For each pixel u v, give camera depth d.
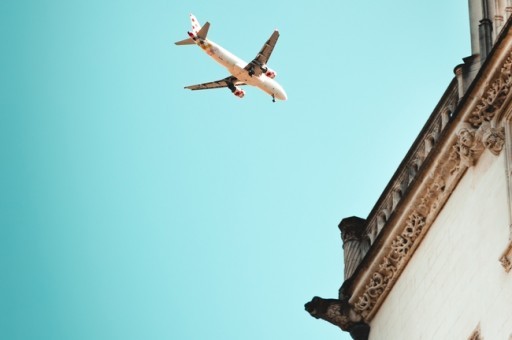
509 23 38.22
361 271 43.97
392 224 42.66
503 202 36.53
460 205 39.50
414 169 43.25
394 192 44.34
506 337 33.91
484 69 38.88
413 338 40.16
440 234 40.41
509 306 34.25
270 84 119.06
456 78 41.81
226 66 117.62
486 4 42.72
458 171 39.88
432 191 40.97
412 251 42.03
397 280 42.75
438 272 39.72
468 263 37.75
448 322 37.97
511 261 34.84
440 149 40.41
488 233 36.94
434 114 42.62
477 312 36.19
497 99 38.44
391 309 42.56
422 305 40.22
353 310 44.28
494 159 38.03
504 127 38.06
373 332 43.47
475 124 39.22
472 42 42.19
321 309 44.59
